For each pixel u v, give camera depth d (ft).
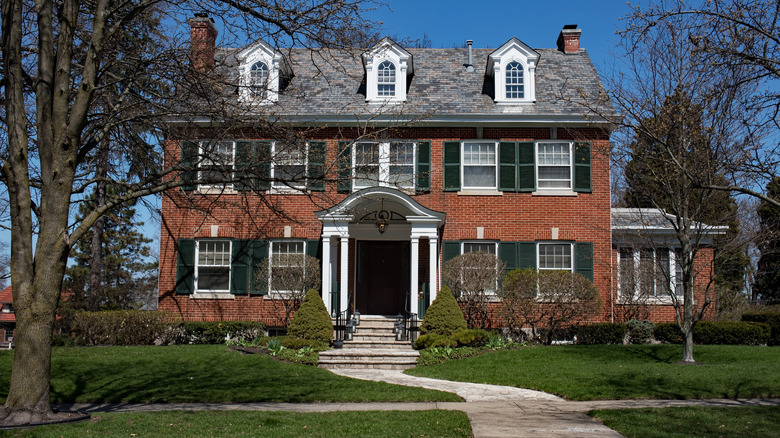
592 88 73.97
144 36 44.60
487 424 32.60
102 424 31.60
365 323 68.54
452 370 52.65
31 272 33.37
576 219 71.20
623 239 71.00
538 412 36.29
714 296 69.00
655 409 35.81
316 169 46.91
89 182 37.19
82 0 38.78
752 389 41.75
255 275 70.85
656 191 62.69
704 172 38.60
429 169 71.61
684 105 45.29
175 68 39.06
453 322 62.75
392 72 73.97
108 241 125.29
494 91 73.72
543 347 61.21
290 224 71.20
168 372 49.29
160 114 38.01
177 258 71.67
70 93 39.73
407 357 57.41
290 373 49.78
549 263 71.15
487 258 65.67
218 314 70.79
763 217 70.49
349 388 44.52
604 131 69.21
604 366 51.47
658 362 53.88
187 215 71.87
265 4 36.47
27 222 33.55
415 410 36.45
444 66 78.95
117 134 43.06
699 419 33.01
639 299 69.62
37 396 32.37
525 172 71.72
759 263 86.43
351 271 72.59
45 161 34.27
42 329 32.86
